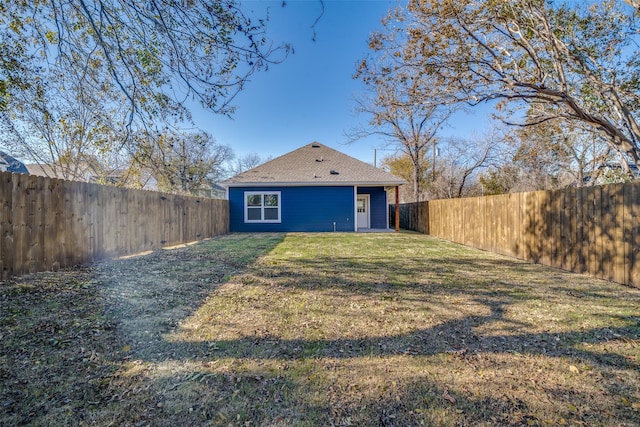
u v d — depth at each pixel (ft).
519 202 23.38
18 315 10.29
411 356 8.13
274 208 48.06
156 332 9.47
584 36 23.09
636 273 14.66
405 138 66.28
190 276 16.70
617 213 15.62
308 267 19.49
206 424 5.59
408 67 22.95
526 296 13.41
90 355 7.93
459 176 71.82
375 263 20.95
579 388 6.71
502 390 6.64
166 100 13.50
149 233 26.17
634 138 21.74
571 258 18.62
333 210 48.19
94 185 20.04
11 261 14.66
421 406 6.12
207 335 9.32
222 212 44.21
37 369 7.20
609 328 9.89
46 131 19.13
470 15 20.36
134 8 11.21
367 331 9.71
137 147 14.92
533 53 20.62
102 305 11.60
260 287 14.71
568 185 47.80
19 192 15.01
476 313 11.31
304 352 8.32
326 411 5.98
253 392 6.55
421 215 46.70
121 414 5.79
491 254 25.29
